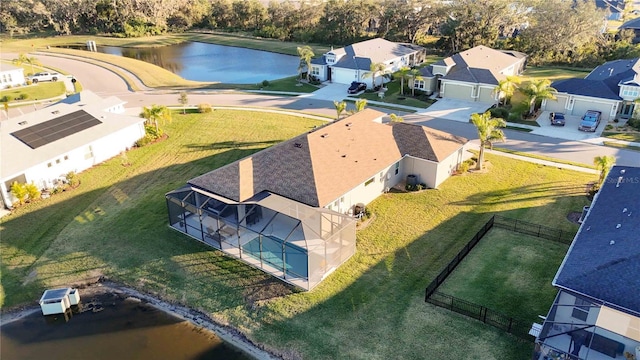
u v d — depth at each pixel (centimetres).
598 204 2520
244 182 3003
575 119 4997
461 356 2028
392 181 3562
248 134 4784
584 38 7594
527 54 7881
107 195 3553
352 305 2361
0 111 5753
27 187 3381
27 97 6309
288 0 11900
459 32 8675
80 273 2728
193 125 5094
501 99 5562
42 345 2280
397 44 7756
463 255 2702
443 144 3619
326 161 3177
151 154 4312
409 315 2275
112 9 12106
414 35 9575
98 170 3966
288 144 3319
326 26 10288
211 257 2764
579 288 1842
